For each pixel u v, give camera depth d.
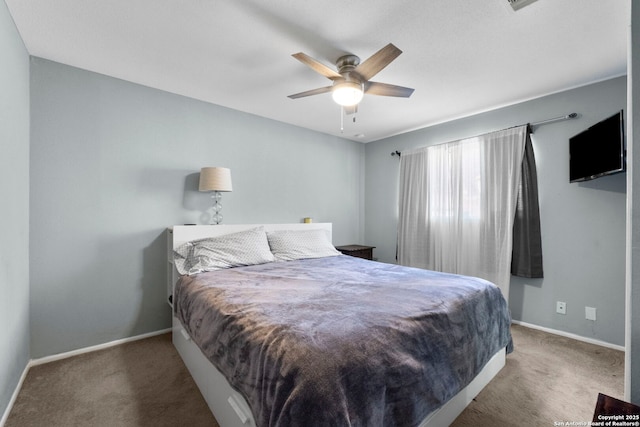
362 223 4.70
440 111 3.30
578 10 1.67
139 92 2.65
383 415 1.11
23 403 1.72
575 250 2.68
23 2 1.61
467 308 1.71
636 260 1.02
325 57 2.17
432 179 3.76
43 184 2.21
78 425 1.55
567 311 2.72
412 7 1.66
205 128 3.04
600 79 2.52
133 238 2.62
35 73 2.19
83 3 1.63
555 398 1.78
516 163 2.99
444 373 1.41
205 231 2.80
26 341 2.04
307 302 1.59
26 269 2.05
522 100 2.98
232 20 1.78
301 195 3.90
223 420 1.48
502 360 2.11
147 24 1.82
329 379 1.00
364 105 3.13
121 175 2.56
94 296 2.43
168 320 2.80
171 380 1.96
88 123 2.40
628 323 1.06
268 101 3.04
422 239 3.83
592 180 2.58
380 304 1.55
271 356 1.13
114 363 2.19
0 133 1.54
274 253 3.03
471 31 1.87
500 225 3.09
